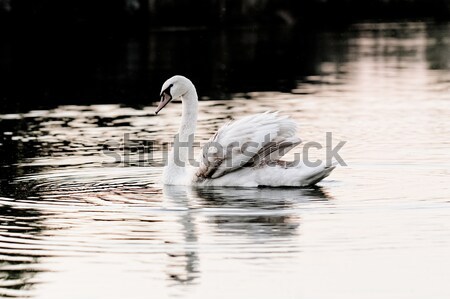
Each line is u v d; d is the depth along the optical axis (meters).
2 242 12.13
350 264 11.07
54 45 44.19
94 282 10.63
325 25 59.59
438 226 12.54
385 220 12.87
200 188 15.24
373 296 10.06
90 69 35.56
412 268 10.91
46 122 23.70
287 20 58.81
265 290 10.25
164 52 41.59
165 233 12.42
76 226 12.85
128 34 49.44
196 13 53.88
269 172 15.05
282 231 12.40
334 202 13.92
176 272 10.88
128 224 12.91
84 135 21.44
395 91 29.06
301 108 25.64
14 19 45.91
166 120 23.72
